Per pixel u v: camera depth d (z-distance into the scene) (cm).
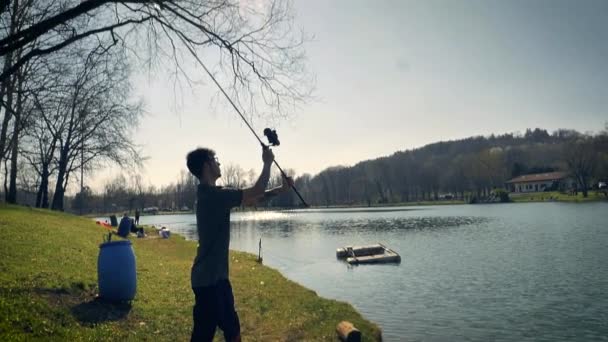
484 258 2753
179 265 1712
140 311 939
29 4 1093
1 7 849
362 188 16675
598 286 1867
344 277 2220
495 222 5753
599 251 2820
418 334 1253
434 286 1955
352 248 3006
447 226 5456
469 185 15112
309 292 1423
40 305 809
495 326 1341
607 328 1315
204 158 445
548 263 2469
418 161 17875
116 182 12450
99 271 965
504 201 12888
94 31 954
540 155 17138
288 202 15500
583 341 1209
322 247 3650
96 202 12594
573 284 1923
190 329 864
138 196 13325
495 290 1852
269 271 1870
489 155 14825
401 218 7650
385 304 1623
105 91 1523
